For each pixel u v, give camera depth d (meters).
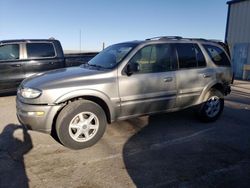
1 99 7.88
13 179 3.27
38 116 3.92
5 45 7.45
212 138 4.80
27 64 7.68
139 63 4.61
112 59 4.75
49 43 8.11
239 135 4.98
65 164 3.69
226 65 5.88
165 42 5.02
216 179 3.36
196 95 5.34
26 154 3.97
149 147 4.33
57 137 4.42
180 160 3.88
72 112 4.05
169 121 5.72
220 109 5.82
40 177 3.33
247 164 3.78
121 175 3.42
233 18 16.11
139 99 4.60
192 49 5.35
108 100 4.30
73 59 8.59
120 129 5.16
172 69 5.00
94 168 3.59
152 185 3.20
